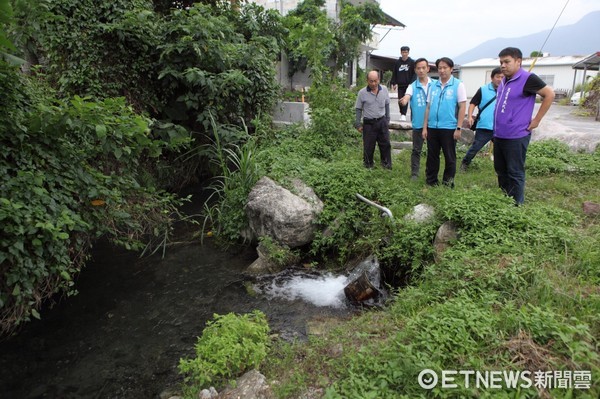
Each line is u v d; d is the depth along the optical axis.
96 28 7.25
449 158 6.00
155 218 6.26
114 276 5.60
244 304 4.96
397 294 4.48
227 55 8.64
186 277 5.62
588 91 18.92
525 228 4.36
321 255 6.08
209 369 3.14
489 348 2.72
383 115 6.99
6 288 3.72
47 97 4.60
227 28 9.17
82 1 7.22
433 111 5.92
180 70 8.17
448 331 2.87
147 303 4.98
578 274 3.54
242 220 6.55
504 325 2.89
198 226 7.29
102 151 5.13
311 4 16.70
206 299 5.07
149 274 5.68
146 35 7.80
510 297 3.34
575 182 6.62
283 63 17.75
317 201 6.21
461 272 3.80
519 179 4.99
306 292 5.23
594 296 3.07
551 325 2.72
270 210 6.01
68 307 4.87
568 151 8.27
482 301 3.27
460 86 5.78
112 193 4.83
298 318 4.61
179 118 8.60
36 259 3.78
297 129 9.70
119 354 4.06
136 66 7.84
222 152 8.72
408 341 2.96
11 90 3.94
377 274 5.11
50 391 3.60
